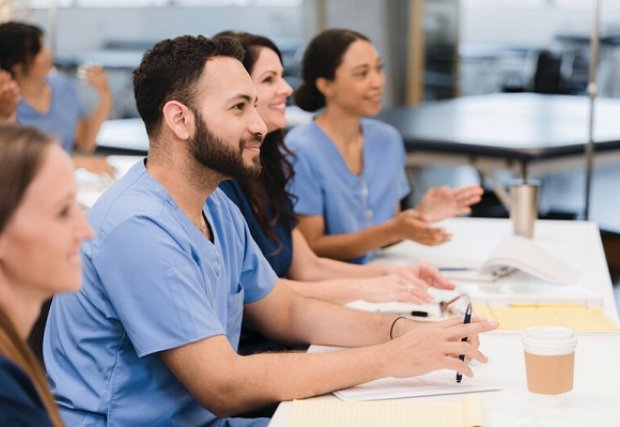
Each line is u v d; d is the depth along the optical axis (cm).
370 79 299
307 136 301
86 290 171
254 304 205
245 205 245
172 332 166
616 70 835
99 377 173
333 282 229
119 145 505
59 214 116
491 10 914
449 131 512
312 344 204
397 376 172
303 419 156
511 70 883
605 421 154
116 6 834
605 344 195
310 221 295
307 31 831
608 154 468
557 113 611
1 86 375
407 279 228
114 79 808
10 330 114
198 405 179
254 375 168
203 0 843
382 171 317
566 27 897
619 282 475
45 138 117
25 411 112
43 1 809
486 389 171
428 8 838
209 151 174
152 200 173
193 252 174
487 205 551
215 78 173
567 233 324
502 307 224
